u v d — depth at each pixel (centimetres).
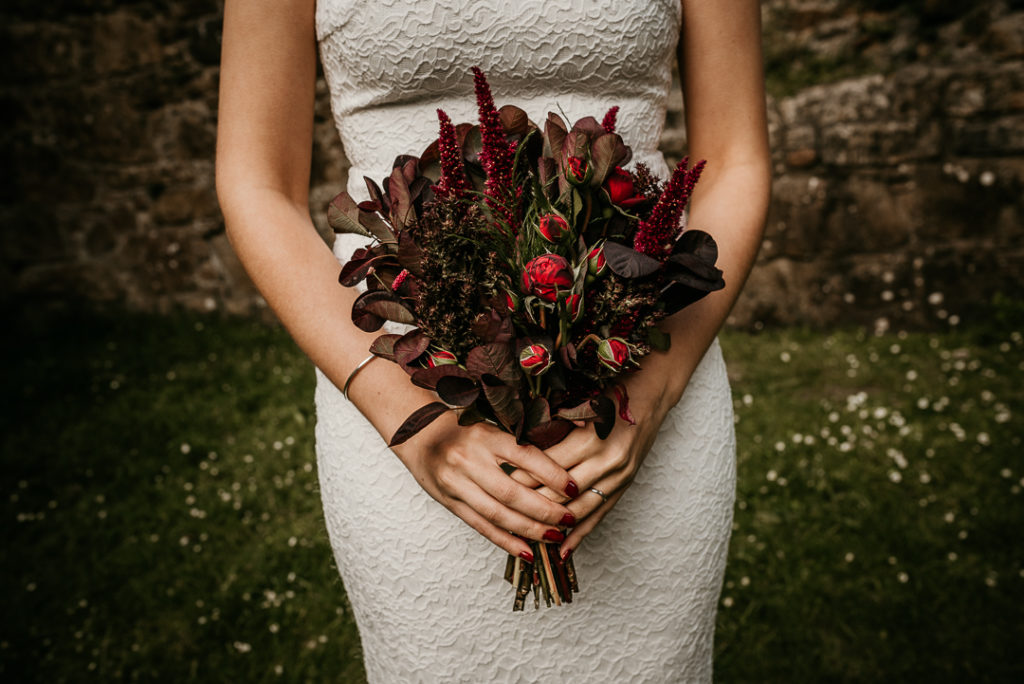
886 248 469
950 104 450
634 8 95
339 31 95
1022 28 437
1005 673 203
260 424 377
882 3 460
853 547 257
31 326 556
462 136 88
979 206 455
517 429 78
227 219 95
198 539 285
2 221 549
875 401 367
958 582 238
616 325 79
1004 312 439
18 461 349
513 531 79
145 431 371
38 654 231
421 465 83
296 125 99
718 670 209
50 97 534
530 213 80
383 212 86
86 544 285
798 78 475
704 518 107
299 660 222
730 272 96
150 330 525
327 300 91
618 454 80
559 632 100
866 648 216
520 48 94
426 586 99
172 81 525
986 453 307
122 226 550
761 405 367
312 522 287
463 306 78
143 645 232
